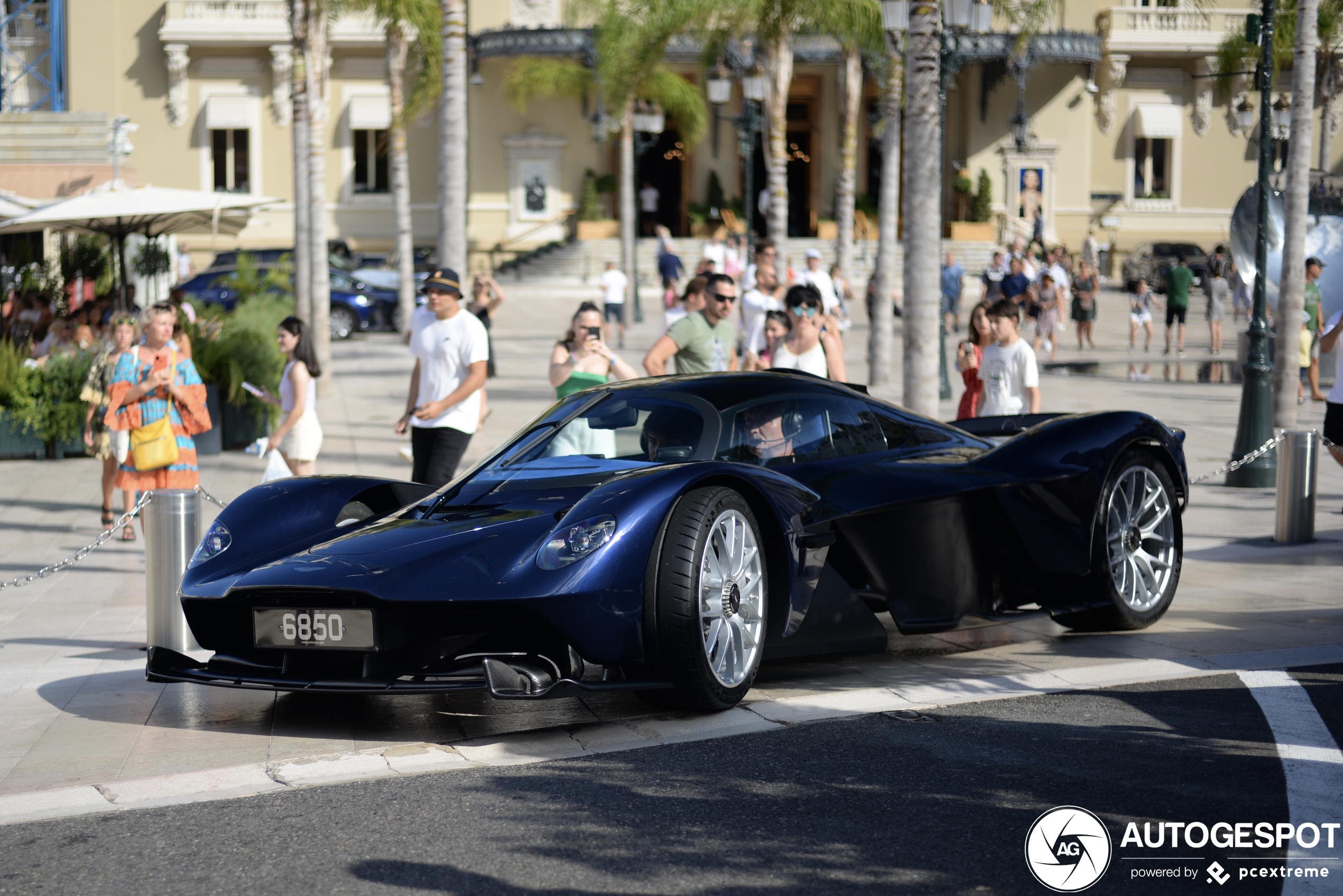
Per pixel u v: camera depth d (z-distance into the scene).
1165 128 43.16
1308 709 4.54
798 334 8.28
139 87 40.38
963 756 4.10
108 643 6.39
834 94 42.31
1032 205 42.56
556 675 4.33
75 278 20.86
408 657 4.52
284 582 4.52
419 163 41.12
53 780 4.21
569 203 41.22
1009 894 3.10
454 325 7.54
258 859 3.46
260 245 40.59
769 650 4.90
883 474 5.38
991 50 38.53
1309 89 12.26
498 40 38.66
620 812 3.70
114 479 9.50
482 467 5.30
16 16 40.28
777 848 3.40
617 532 4.38
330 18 20.47
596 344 7.85
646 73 24.56
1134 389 17.59
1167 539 6.09
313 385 8.98
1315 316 15.75
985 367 8.32
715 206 41.31
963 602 5.58
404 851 3.47
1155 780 3.85
